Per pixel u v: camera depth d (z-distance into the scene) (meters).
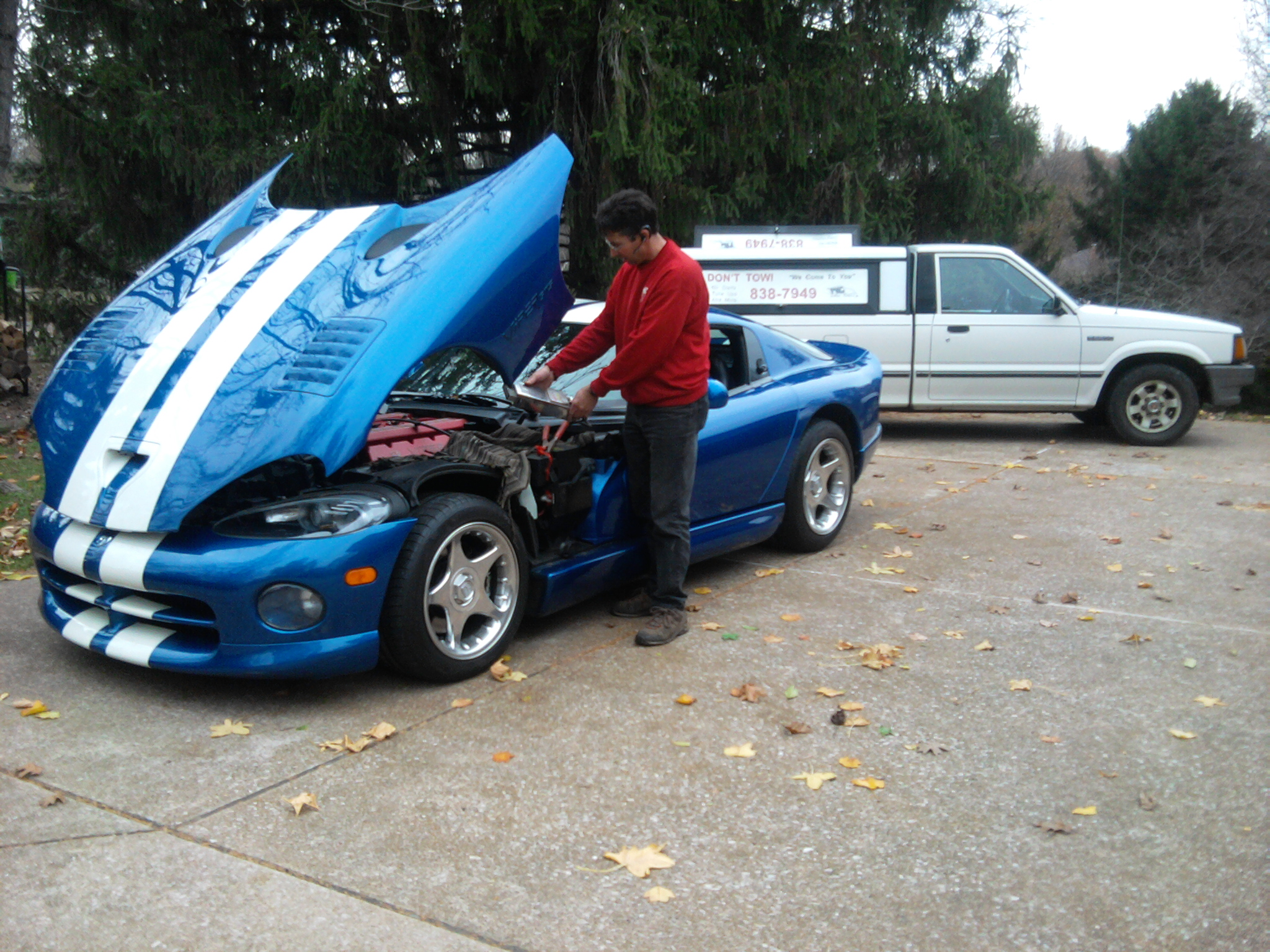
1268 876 2.42
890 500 6.70
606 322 3.94
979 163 13.80
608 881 2.40
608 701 3.42
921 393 8.87
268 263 3.80
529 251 3.73
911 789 2.85
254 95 10.84
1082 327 8.71
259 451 3.20
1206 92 19.59
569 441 4.00
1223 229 17.44
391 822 2.65
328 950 2.13
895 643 3.99
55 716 3.27
